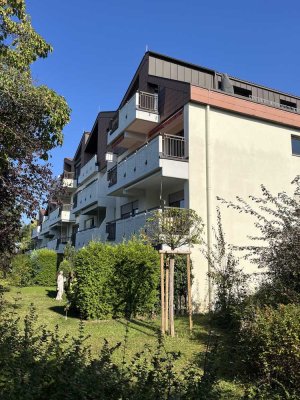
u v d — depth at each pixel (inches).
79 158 1347.2
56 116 307.7
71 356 139.3
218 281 418.3
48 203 335.6
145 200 724.0
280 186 655.8
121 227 711.1
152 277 509.7
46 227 1870.1
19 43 288.2
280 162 664.4
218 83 768.9
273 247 290.5
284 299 276.5
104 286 484.7
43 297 741.9
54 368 130.3
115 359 271.4
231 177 612.7
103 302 482.0
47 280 1131.9
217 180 600.7
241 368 240.2
